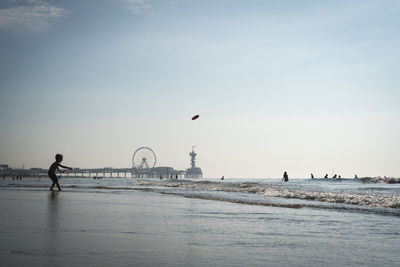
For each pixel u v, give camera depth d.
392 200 14.78
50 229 6.41
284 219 9.11
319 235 6.66
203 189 27.58
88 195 17.12
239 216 9.59
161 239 5.80
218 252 4.91
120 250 4.83
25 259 4.14
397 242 6.04
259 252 4.99
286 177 75.12
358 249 5.38
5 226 6.69
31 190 21.33
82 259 4.23
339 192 24.86
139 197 16.52
